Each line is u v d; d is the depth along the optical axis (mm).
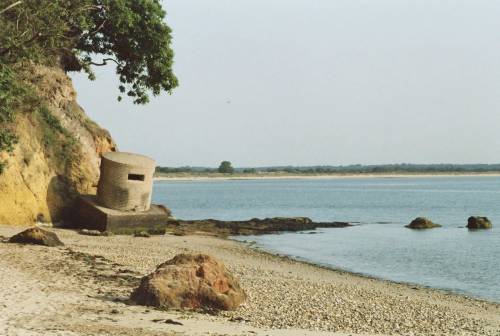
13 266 21078
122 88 49688
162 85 49062
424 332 16594
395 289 25750
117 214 38938
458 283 29047
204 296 17031
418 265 34812
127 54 48500
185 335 13320
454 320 18969
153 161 41469
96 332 12820
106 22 45844
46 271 20719
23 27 31234
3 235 30562
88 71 48031
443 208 92125
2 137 29500
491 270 33188
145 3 46562
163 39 47156
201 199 126000
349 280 27484
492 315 20875
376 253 39625
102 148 46094
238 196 140125
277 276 25828
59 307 15203
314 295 21109
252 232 50188
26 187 38625
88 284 19031
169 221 49906
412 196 131500
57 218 40438
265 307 18047
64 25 33281
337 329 15844
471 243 45969
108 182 39812
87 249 28844
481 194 138125
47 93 43594
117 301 16766
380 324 17109
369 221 68625
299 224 58031
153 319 14820
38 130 41188
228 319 15922
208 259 18062
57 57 44531
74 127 44438
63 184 41594
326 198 126688
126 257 27125
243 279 23875
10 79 26250
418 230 56219
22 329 12508
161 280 16906
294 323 16141
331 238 48219
